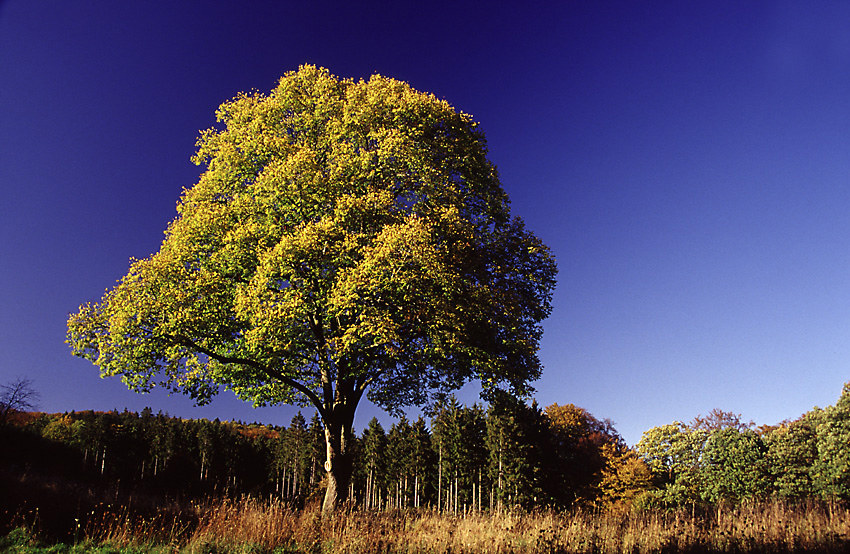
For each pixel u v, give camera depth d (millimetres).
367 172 16438
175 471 56281
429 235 14359
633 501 46594
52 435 53062
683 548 10414
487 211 19109
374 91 17422
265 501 13492
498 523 12289
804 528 12469
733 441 48000
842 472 36594
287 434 96188
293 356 16797
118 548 10305
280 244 14234
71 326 15617
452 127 18609
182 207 17375
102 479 27859
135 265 15617
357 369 16734
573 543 10375
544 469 49219
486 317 16688
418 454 67000
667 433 60156
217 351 17328
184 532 11641
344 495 16328
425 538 10711
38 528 11086
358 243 14883
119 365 15695
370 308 14039
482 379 17953
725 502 17906
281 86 18125
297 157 15523
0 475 14516
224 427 91875
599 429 68188
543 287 18891
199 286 15367
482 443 60531
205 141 18562
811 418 43469
